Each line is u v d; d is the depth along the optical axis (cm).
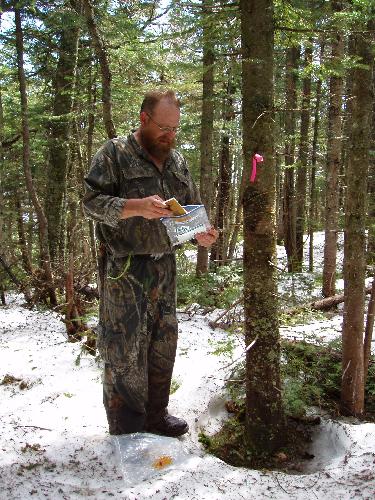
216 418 346
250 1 265
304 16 311
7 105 925
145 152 275
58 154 894
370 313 344
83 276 688
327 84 768
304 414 334
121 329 281
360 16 297
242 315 560
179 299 676
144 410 295
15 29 751
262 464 294
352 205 322
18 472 252
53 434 292
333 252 660
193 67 746
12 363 434
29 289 747
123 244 274
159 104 261
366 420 335
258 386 295
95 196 262
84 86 853
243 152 280
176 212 253
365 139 317
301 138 872
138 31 537
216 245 944
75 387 372
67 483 246
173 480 249
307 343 412
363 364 337
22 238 1030
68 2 584
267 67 267
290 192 979
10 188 1039
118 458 266
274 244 283
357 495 234
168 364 303
